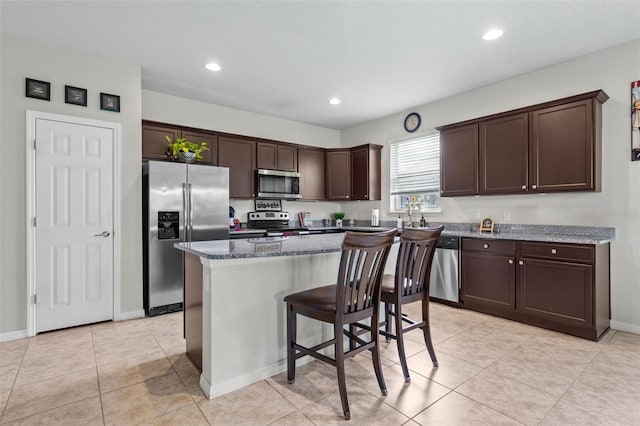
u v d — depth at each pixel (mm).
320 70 3443
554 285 2828
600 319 2693
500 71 3463
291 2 2320
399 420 1620
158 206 3311
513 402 1771
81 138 2973
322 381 2002
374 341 1858
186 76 3590
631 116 2832
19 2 2283
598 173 2900
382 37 2791
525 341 2613
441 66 3342
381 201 5227
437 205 4508
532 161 3191
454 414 1666
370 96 4227
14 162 2695
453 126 3865
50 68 2854
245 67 3373
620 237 2877
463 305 3518
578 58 3148
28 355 2344
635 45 2820
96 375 2057
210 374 1838
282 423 1599
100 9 2383
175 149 3697
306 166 5266
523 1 2301
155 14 2451
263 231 4531
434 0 2295
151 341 2604
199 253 1843
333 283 2414
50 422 1602
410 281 2115
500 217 3719
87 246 2988
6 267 2664
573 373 2088
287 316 1966
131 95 3244
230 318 1909
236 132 4770
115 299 3107
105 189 3076
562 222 3236
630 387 1920
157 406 1735
